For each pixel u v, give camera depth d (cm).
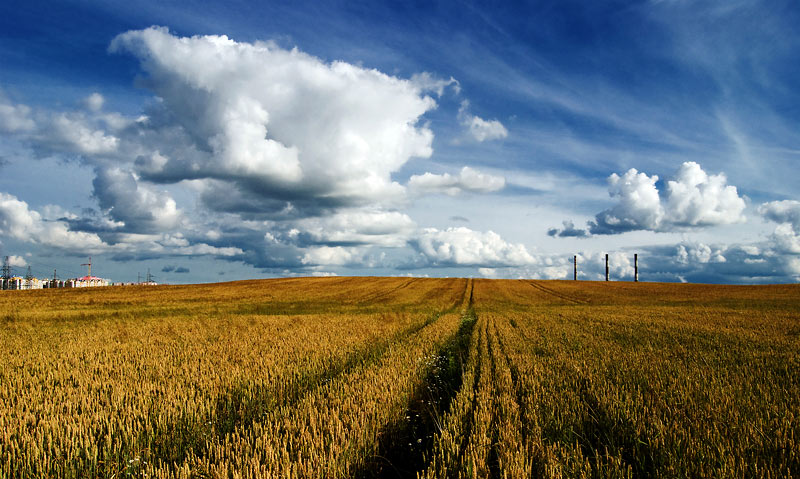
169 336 1473
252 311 3203
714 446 423
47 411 568
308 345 1211
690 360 952
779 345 1207
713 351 1084
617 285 7088
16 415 561
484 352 1057
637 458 414
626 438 464
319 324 1895
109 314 2677
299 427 494
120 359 992
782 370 838
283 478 371
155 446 488
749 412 535
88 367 897
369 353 1119
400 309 3456
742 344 1229
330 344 1230
